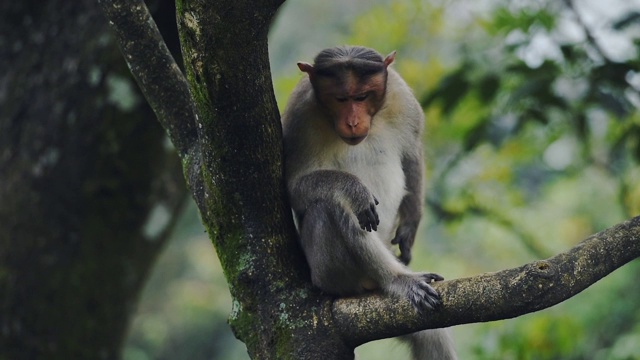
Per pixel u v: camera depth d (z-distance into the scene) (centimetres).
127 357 3534
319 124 911
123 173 1254
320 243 856
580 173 1819
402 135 970
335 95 882
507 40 1370
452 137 1608
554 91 1245
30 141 1238
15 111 1241
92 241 1268
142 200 1273
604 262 669
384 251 853
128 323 1355
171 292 3925
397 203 967
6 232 1247
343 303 736
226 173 732
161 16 1145
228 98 693
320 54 912
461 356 2280
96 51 1216
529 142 1680
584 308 2141
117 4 806
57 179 1241
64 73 1227
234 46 671
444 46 1927
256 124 714
